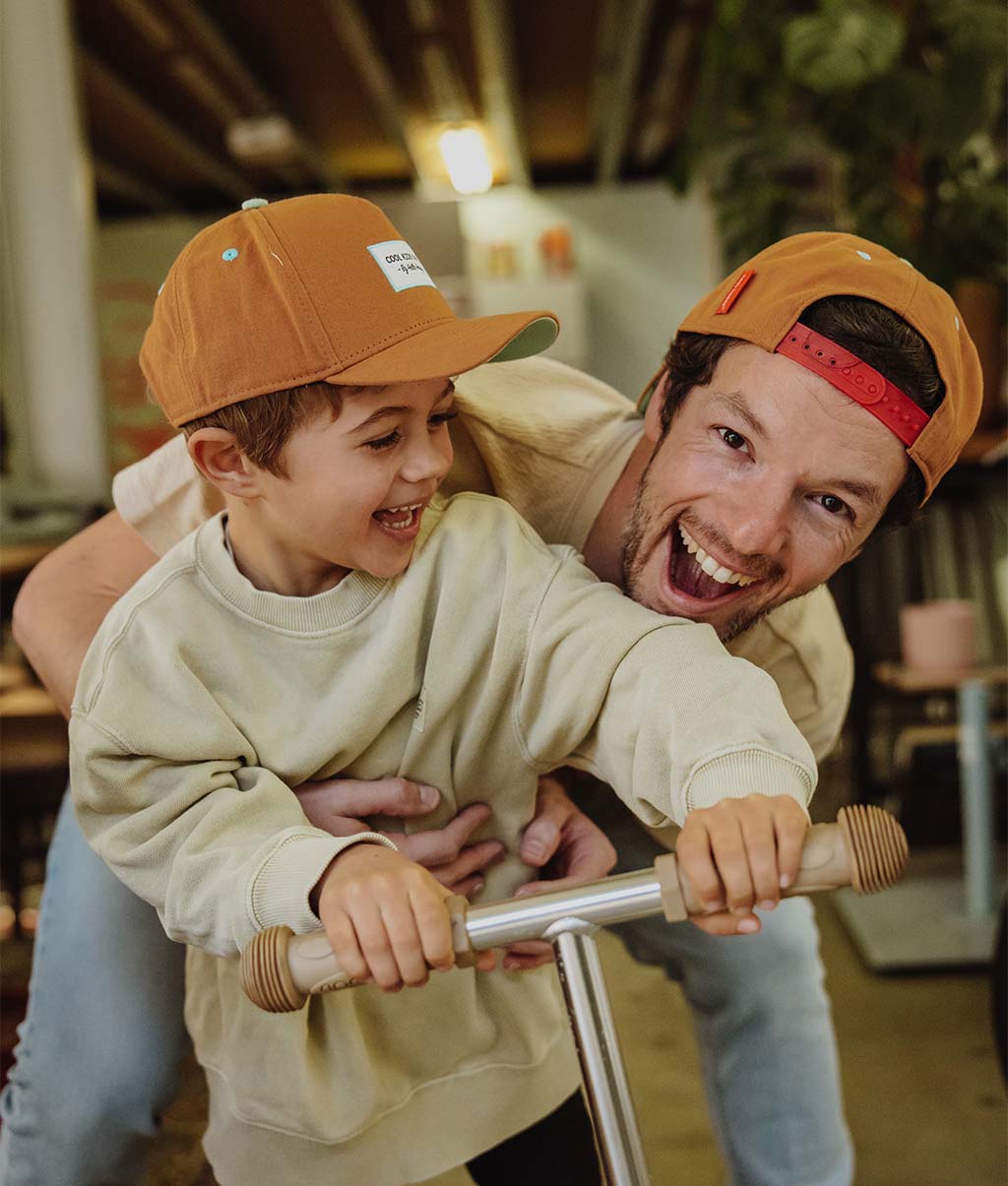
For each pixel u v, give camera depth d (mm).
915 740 2775
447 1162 924
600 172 7906
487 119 7070
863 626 2719
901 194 3119
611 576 1024
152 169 7773
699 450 858
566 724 841
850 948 2383
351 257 818
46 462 3521
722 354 853
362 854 689
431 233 7781
